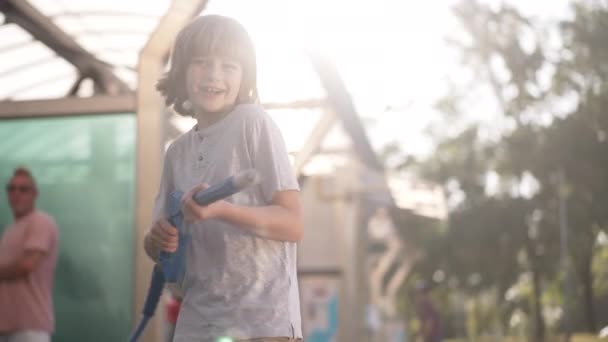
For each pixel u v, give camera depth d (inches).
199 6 307.9
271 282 108.1
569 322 870.4
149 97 310.5
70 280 313.6
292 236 107.8
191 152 114.6
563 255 917.8
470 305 1375.5
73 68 389.4
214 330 107.1
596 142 952.3
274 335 106.3
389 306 1133.1
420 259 1213.7
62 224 318.7
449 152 1182.3
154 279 116.9
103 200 317.4
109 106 319.6
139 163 309.3
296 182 110.7
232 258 107.9
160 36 308.5
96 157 320.5
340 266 690.2
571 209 960.9
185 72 113.7
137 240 305.6
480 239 1093.8
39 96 410.9
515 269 1090.7
